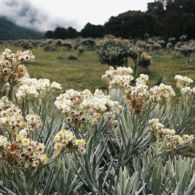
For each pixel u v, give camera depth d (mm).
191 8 100062
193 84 26953
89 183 4789
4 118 4031
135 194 4699
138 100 5863
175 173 5285
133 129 6023
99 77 28484
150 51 55719
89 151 4598
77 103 4617
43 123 5910
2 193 4340
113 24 101562
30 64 37812
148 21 97312
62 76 29250
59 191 4582
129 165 6250
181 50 44031
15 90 6637
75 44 66562
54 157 3781
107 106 4707
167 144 5688
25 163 3594
